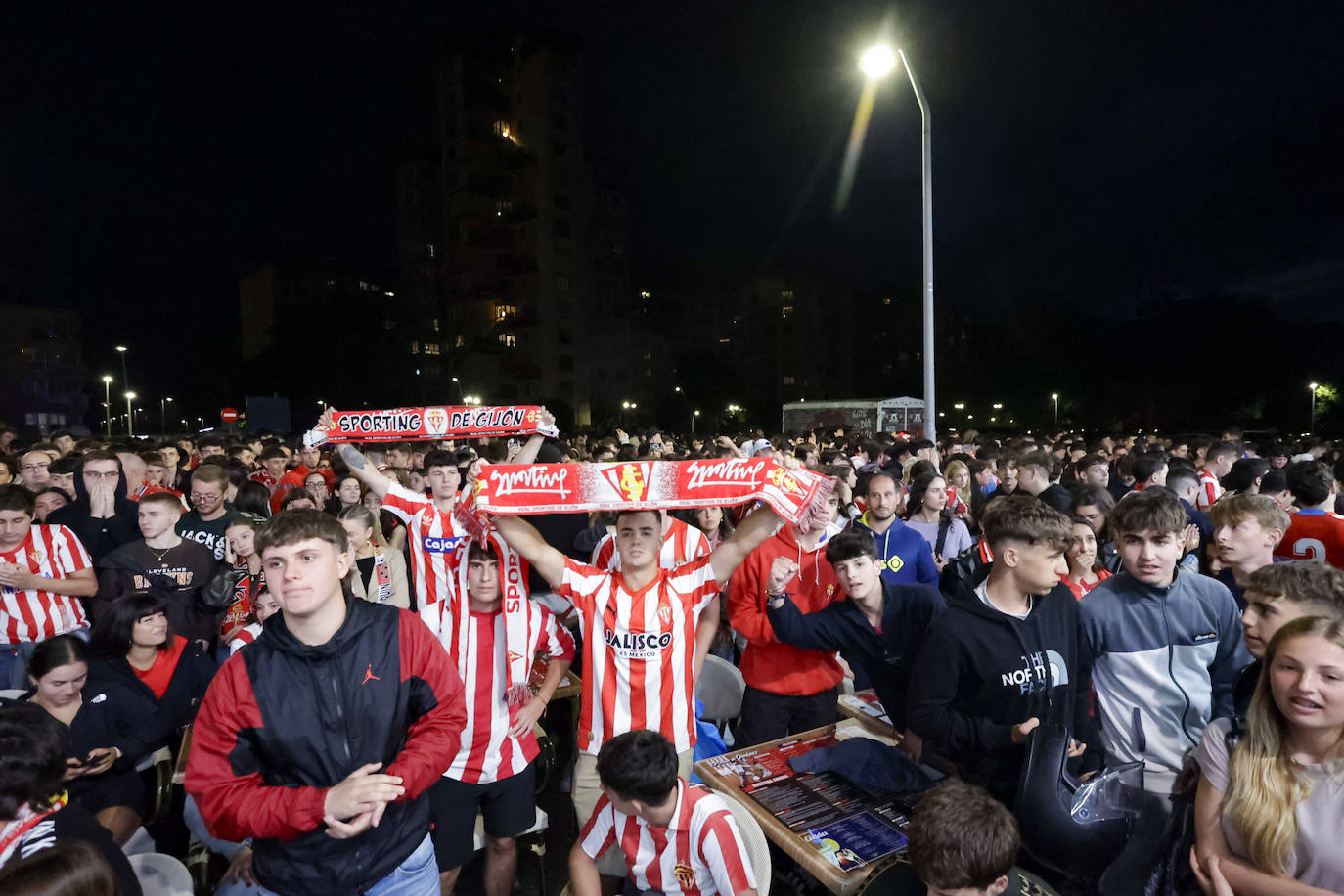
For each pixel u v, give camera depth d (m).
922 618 3.28
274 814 1.97
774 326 91.81
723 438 10.98
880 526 4.71
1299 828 1.84
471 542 3.14
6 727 1.99
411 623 2.29
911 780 2.77
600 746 2.82
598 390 68.00
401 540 5.76
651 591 2.81
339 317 76.81
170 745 3.54
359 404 73.31
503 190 62.78
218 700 2.05
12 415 62.09
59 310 64.75
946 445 15.98
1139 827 2.36
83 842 1.66
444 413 4.21
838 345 93.75
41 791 1.98
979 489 8.05
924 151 10.59
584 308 65.06
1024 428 74.06
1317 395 53.88
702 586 2.85
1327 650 1.76
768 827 2.54
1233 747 2.00
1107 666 2.83
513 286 63.19
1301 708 1.80
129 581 4.41
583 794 2.87
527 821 3.22
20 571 4.27
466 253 63.28
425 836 2.37
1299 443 13.98
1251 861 1.92
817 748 3.04
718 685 4.05
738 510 6.20
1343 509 5.59
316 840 2.12
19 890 1.51
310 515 2.11
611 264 70.75
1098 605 2.85
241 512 5.51
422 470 7.64
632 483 2.72
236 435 16.47
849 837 2.46
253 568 4.07
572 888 2.34
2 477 6.79
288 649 2.09
